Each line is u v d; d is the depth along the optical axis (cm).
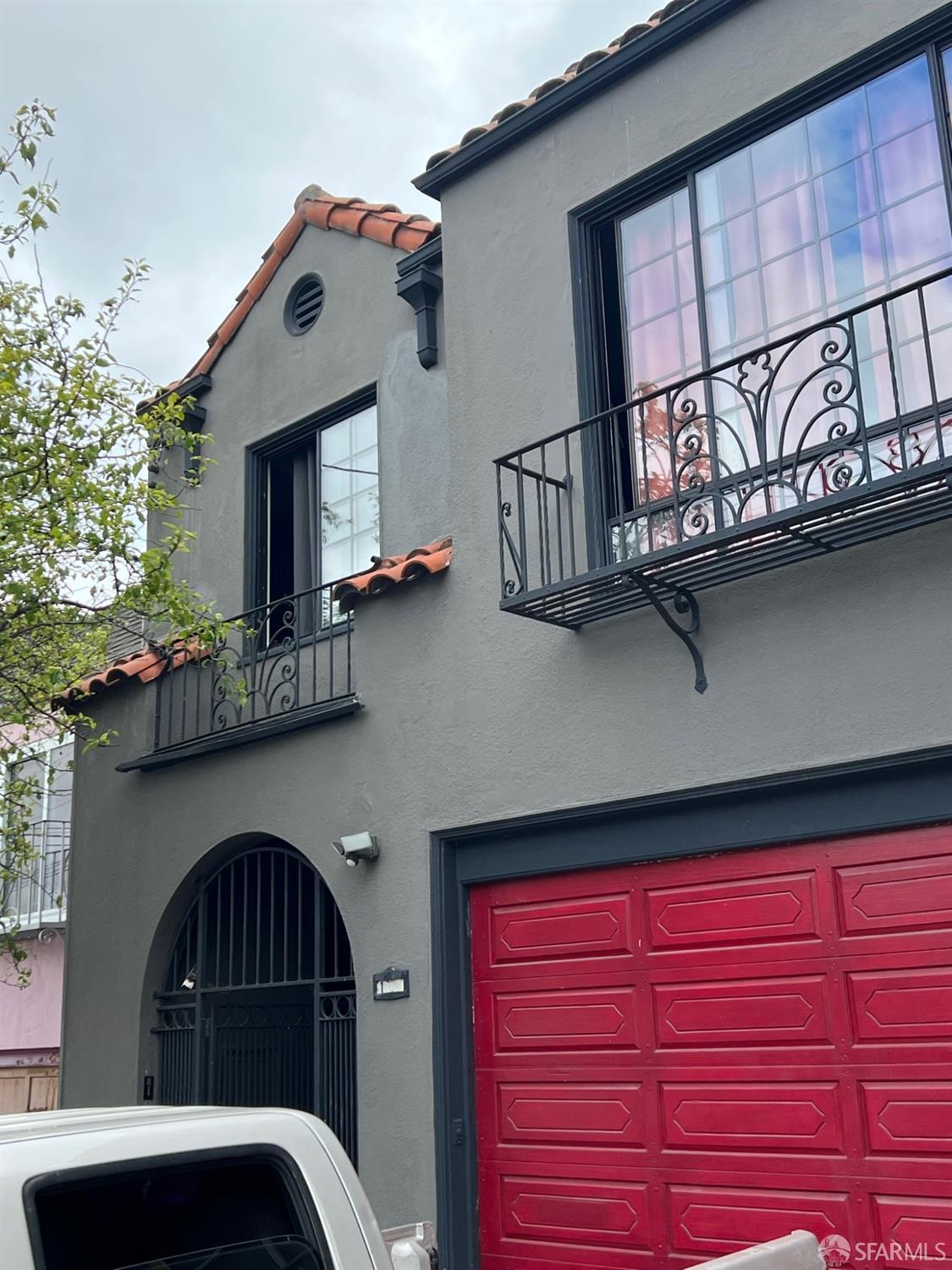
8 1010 1391
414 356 865
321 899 805
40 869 1357
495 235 785
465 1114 688
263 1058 851
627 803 644
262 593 967
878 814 565
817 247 651
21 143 741
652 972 636
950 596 549
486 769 712
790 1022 582
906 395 607
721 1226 587
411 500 844
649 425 703
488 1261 667
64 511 723
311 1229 287
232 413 1013
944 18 608
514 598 645
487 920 712
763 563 588
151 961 897
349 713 792
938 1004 539
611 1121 636
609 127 736
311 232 980
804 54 656
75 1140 266
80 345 744
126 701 974
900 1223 534
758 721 602
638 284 726
